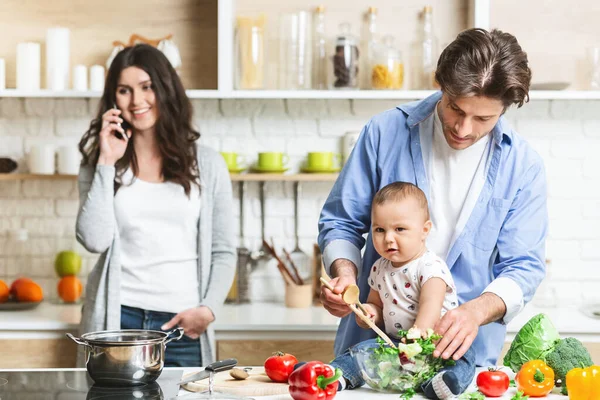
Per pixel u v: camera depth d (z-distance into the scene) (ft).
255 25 10.77
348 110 11.51
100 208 8.79
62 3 11.39
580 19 11.21
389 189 6.12
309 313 10.41
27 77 10.82
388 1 11.23
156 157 9.21
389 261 6.21
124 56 9.14
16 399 5.13
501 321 6.06
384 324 6.24
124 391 5.33
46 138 11.59
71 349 9.70
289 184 11.58
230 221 9.49
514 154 6.56
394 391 5.36
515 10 11.24
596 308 10.17
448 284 5.97
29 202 11.59
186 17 11.36
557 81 11.05
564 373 5.49
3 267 11.39
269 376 5.59
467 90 5.62
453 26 11.21
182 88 9.29
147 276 8.94
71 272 11.11
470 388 5.52
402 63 10.77
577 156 11.44
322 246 6.79
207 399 5.04
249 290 11.21
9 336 9.70
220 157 9.58
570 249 11.44
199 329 8.90
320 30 11.05
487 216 6.51
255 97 10.53
